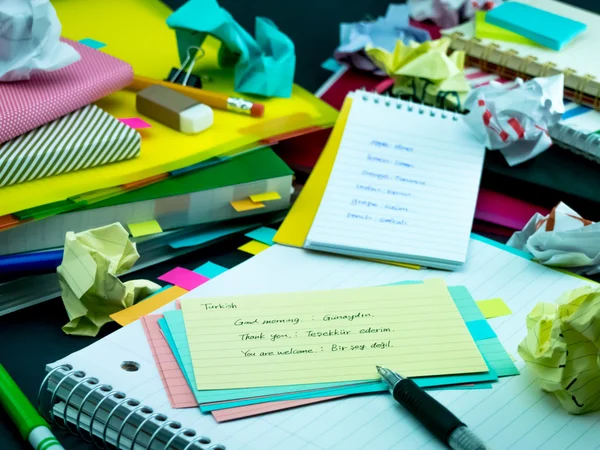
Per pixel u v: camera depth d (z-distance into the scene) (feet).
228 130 3.03
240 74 3.35
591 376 2.12
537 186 3.03
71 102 2.77
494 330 2.42
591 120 3.33
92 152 2.63
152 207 2.65
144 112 3.03
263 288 2.49
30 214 2.41
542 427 2.09
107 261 2.35
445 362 2.26
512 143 3.18
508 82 3.68
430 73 3.45
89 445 2.07
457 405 2.13
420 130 3.16
